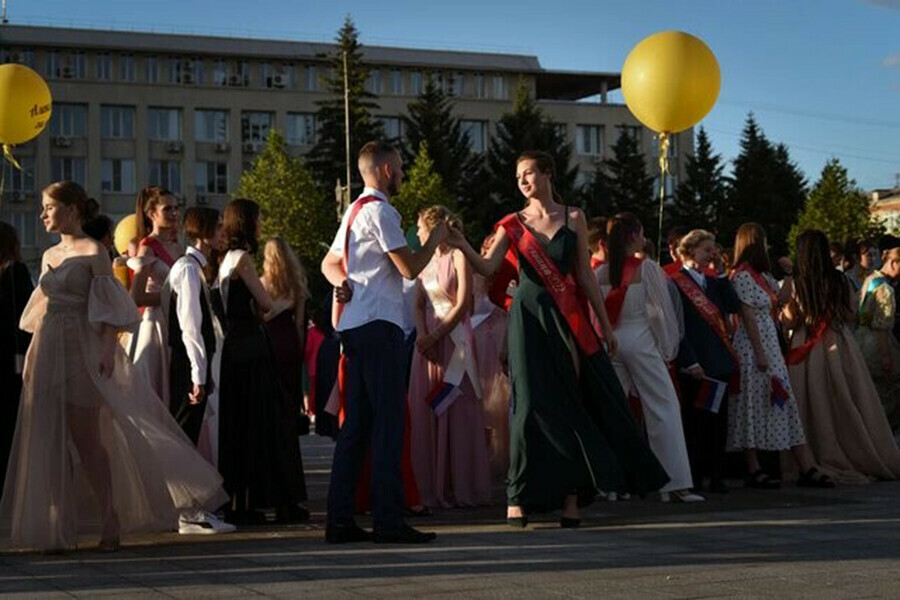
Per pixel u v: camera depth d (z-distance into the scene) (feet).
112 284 23.97
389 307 23.97
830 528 24.73
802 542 22.70
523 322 25.30
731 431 34.76
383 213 23.90
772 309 34.78
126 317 23.98
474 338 33.24
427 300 30.89
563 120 315.78
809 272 36.24
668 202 296.10
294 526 27.48
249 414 27.96
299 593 18.16
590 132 318.45
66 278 23.81
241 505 27.84
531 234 25.48
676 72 36.06
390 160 24.54
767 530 24.50
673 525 25.55
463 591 18.08
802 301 36.29
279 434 28.12
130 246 30.01
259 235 28.81
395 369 23.86
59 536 23.24
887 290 38.83
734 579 18.74
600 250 31.45
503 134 239.50
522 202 232.94
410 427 30.07
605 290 30.71
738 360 34.24
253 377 27.99
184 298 26.37
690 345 32.83
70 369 23.71
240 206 28.48
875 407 36.40
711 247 33.94
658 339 30.30
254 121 291.58
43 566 21.67
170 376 27.12
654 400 30.07
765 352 34.37
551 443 25.00
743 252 34.63
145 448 24.20
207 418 28.30
